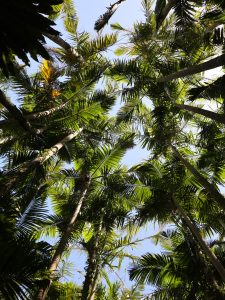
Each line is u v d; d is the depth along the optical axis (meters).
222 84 7.89
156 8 8.92
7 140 10.29
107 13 7.88
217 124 12.28
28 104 11.60
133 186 10.41
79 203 9.63
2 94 5.57
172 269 8.05
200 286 7.63
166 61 12.11
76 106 10.48
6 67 2.92
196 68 8.05
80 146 12.02
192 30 10.59
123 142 10.99
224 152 11.33
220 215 9.90
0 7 2.68
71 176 11.06
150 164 10.85
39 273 4.61
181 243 8.41
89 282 7.77
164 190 10.09
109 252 9.61
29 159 9.11
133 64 11.95
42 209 6.93
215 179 10.86
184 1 8.56
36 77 11.45
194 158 12.05
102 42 11.91
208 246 8.01
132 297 9.42
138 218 9.70
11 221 6.08
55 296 8.21
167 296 7.97
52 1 2.80
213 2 8.51
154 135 12.71
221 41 8.42
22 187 8.30
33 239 5.08
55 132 10.64
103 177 10.90
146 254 8.41
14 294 4.25
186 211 9.90
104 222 9.88
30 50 2.84
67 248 9.85
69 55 11.50
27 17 2.74
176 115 12.57
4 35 2.79
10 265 4.39
